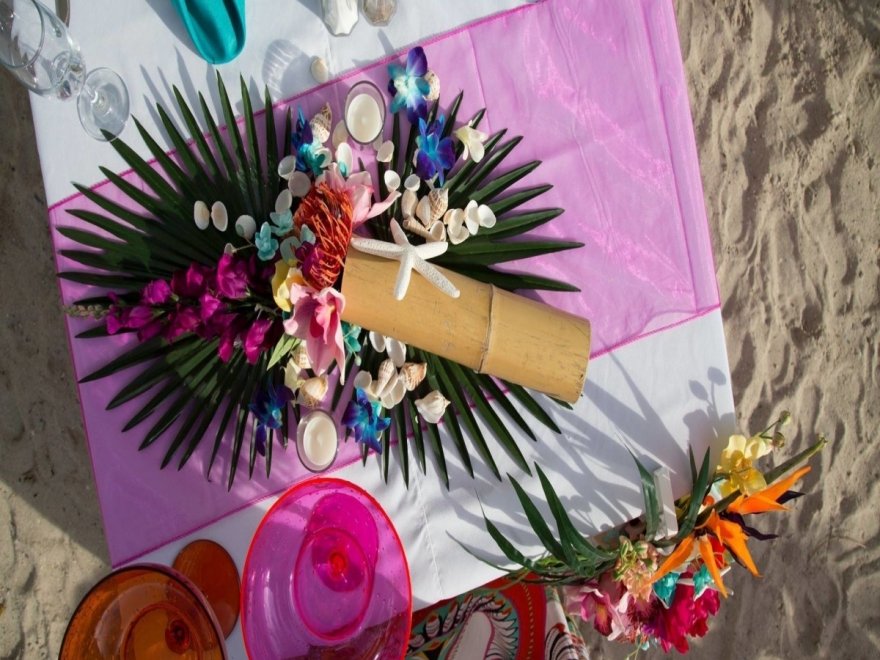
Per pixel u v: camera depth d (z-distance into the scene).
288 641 0.84
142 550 0.98
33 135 1.67
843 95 1.74
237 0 0.91
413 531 1.00
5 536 1.70
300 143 0.88
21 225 1.68
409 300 0.83
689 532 0.97
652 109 0.96
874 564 1.76
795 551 1.77
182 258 0.94
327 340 0.75
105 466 0.98
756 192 1.75
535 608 1.28
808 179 1.75
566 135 0.97
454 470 1.00
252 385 0.97
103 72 0.94
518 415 0.98
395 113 0.92
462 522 1.00
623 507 1.00
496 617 1.30
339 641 0.85
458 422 0.99
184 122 0.95
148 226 0.93
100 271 0.96
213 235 0.93
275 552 0.87
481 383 0.98
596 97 0.96
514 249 0.95
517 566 1.03
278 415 0.95
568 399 0.92
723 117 1.74
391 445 1.00
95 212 0.95
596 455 1.00
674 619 1.03
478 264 0.96
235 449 0.98
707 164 1.75
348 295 0.81
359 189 0.79
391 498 1.00
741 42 1.74
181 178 0.93
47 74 0.91
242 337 0.84
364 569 0.88
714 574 0.95
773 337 1.76
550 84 0.96
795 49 1.75
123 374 0.97
